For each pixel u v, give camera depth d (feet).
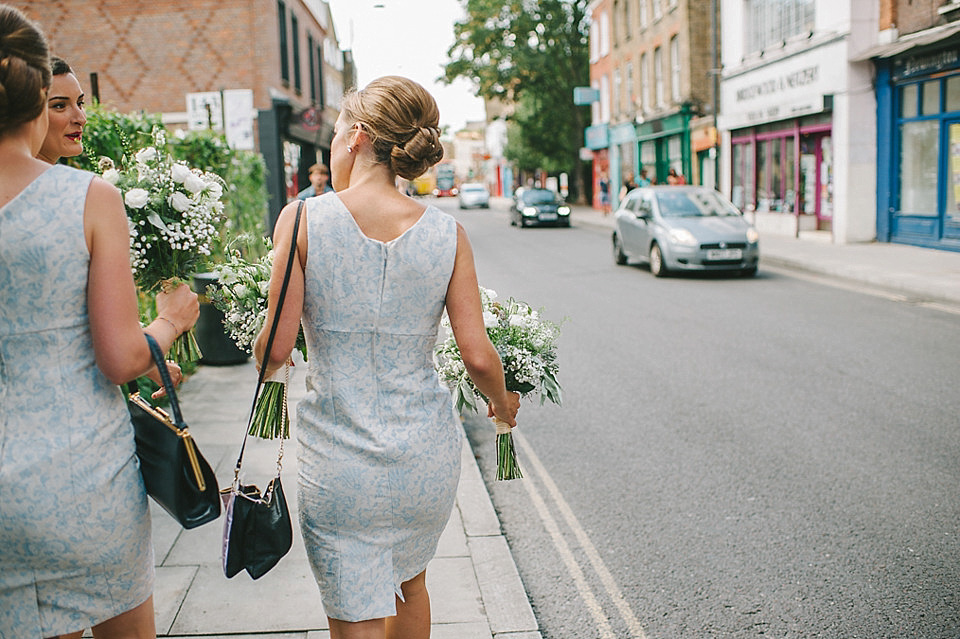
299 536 12.58
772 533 13.12
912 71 51.24
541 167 150.00
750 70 70.38
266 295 7.75
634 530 13.42
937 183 50.21
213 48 59.31
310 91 79.20
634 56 105.29
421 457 6.57
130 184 7.27
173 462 6.01
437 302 6.72
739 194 75.97
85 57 59.41
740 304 35.63
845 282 41.47
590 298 38.55
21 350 5.53
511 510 14.40
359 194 6.61
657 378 23.24
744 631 10.32
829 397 20.72
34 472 5.49
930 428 18.02
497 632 10.09
